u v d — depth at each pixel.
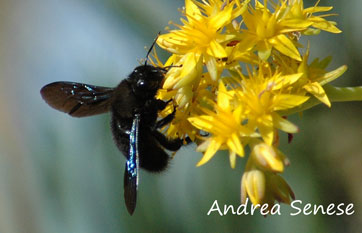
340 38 0.48
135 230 0.47
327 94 0.42
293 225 0.47
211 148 0.41
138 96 0.43
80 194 0.48
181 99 0.41
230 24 0.42
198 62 0.41
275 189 0.41
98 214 0.48
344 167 0.48
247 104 0.41
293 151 0.48
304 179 0.48
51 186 0.48
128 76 0.43
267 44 0.41
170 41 0.42
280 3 0.43
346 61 0.48
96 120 0.48
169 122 0.42
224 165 0.47
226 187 0.47
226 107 0.41
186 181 0.47
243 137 0.41
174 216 0.47
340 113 0.48
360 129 0.48
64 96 0.44
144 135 0.43
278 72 0.41
